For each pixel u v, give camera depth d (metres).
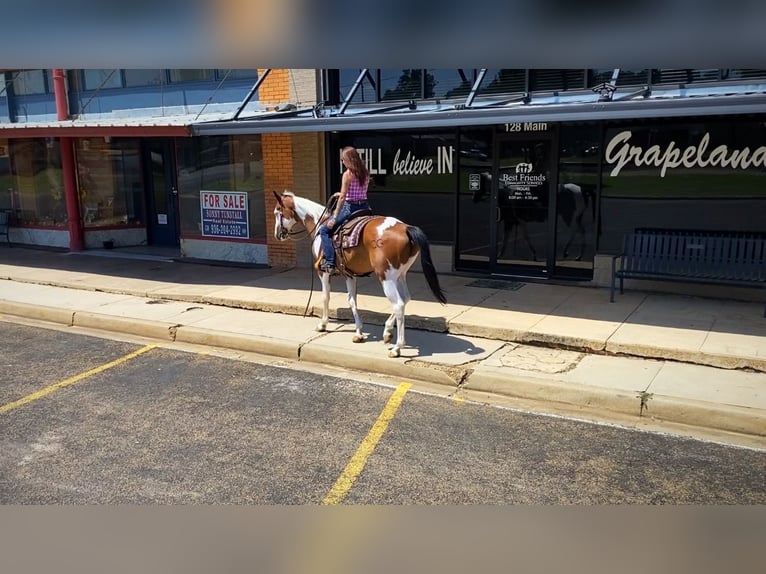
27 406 6.02
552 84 9.73
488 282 10.21
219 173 12.80
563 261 10.01
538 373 6.41
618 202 9.40
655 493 4.34
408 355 7.06
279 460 4.87
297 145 11.48
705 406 5.47
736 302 8.62
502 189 10.30
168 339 8.39
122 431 5.43
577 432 5.37
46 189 15.74
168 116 13.31
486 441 5.20
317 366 7.21
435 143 10.73
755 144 8.32
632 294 9.20
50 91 15.11
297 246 12.07
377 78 11.03
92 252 14.77
